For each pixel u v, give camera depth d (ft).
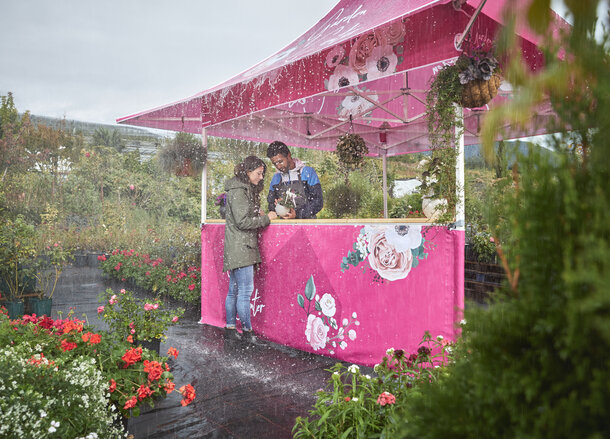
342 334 13.08
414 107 21.79
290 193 16.81
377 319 12.18
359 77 10.59
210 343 14.90
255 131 20.65
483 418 2.19
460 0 8.39
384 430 5.86
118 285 18.02
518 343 2.22
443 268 10.69
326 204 23.15
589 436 1.83
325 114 20.70
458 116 10.01
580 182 2.07
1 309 10.56
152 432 8.32
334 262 13.37
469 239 16.35
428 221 11.03
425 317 11.09
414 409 2.48
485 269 15.97
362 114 20.07
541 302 2.13
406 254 11.51
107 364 8.55
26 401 5.27
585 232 1.97
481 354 2.30
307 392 10.56
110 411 7.35
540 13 1.71
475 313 2.37
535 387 2.03
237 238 15.28
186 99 15.28
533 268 2.17
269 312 15.44
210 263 17.90
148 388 8.33
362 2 14.15
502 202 2.36
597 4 1.84
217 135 19.43
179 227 19.19
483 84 9.36
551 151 2.15
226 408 9.57
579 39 1.95
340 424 6.64
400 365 7.63
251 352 13.96
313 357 13.52
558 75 1.94
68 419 5.81
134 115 17.65
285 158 16.99
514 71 1.92
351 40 10.77
